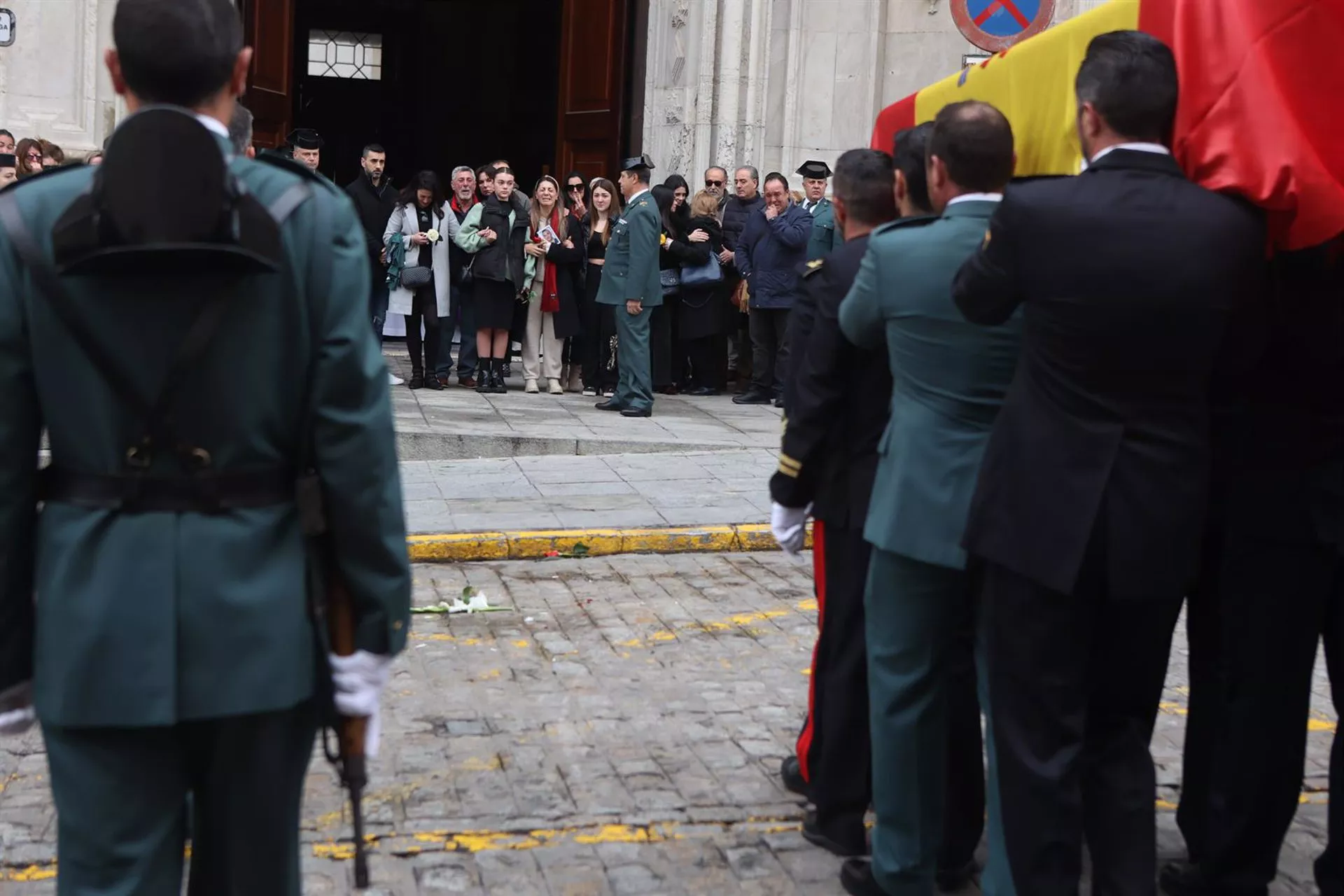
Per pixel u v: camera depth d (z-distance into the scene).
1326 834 4.04
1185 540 2.83
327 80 20.09
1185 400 2.85
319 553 2.27
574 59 14.55
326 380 2.17
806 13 13.61
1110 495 2.78
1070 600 2.85
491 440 9.41
